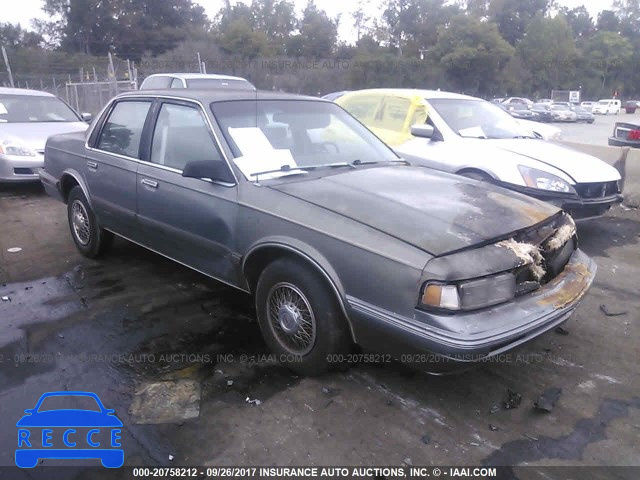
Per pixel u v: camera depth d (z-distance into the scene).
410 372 3.48
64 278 4.95
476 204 3.36
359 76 43.88
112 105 4.94
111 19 63.31
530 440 2.89
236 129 3.86
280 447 2.81
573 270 3.47
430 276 2.71
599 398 3.26
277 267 3.34
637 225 7.32
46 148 5.84
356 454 2.77
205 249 3.86
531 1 77.38
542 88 63.62
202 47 46.31
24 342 3.79
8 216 7.04
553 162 6.04
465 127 6.73
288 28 64.88
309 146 4.09
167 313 4.26
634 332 4.09
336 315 3.14
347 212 3.14
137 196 4.36
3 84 32.81
